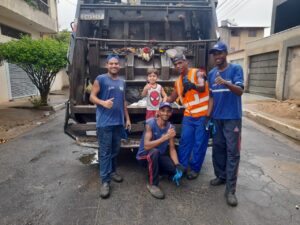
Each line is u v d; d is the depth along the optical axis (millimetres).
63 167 3916
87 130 3699
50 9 14742
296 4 13234
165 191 3150
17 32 12383
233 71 2846
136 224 2479
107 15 4895
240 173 3727
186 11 4879
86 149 4801
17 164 4031
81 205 2814
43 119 7812
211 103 3178
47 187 3242
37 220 2535
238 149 2881
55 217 2586
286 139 5707
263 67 13438
